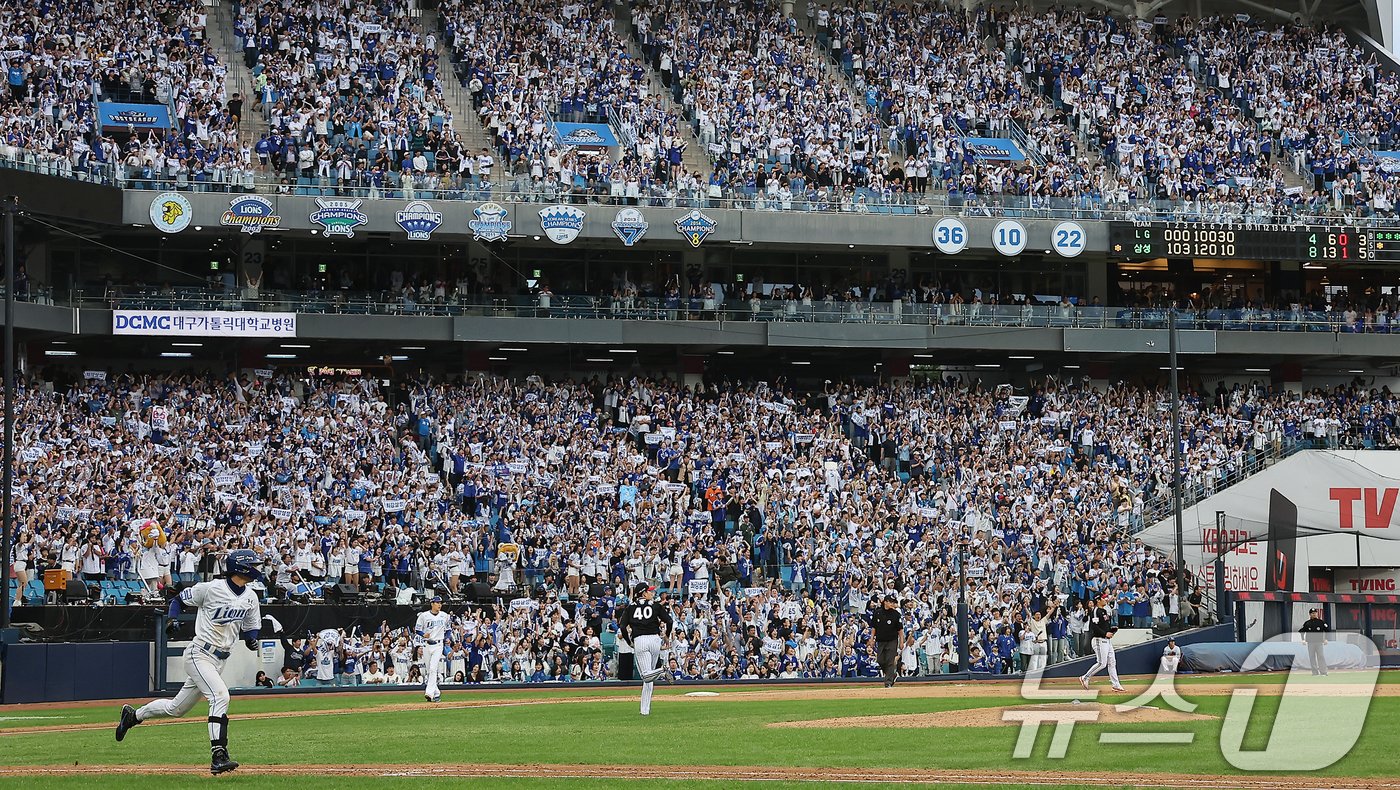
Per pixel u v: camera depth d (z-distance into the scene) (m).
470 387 58.25
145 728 24.31
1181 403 65.44
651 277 66.25
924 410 61.81
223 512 47.00
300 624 41.56
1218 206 64.94
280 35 63.78
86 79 58.19
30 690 36.53
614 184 60.91
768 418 59.41
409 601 43.19
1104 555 51.25
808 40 73.44
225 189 56.88
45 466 46.38
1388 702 26.12
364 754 18.89
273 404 54.22
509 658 40.94
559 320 60.69
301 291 58.38
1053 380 66.25
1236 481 57.84
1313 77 76.50
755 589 46.38
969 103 70.50
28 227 56.41
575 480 52.41
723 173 63.88
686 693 35.03
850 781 15.74
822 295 67.50
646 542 48.16
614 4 73.19
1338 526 51.84
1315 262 65.25
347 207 57.84
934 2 78.31
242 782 16.02
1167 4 84.56
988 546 51.12
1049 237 63.47
